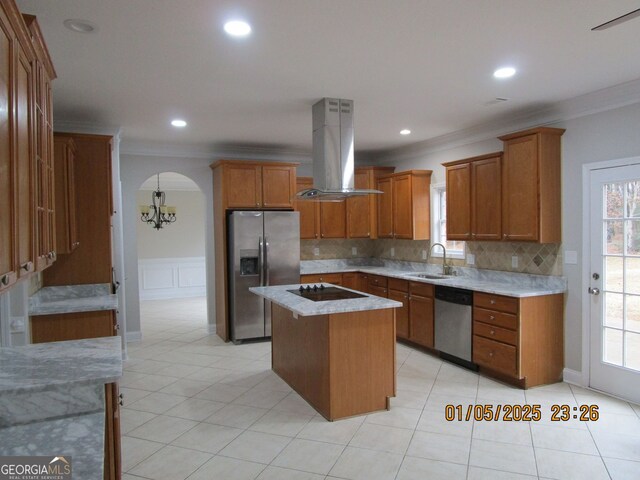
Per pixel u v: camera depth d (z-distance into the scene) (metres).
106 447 1.87
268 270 5.67
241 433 3.13
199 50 2.73
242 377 4.34
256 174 5.78
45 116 2.14
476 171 4.62
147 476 2.59
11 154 1.47
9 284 1.42
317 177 3.98
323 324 3.36
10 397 1.65
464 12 2.28
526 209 4.05
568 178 3.99
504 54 2.84
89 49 2.70
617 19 2.17
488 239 4.48
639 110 3.47
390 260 6.66
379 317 3.46
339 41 2.62
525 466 2.66
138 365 4.74
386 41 2.63
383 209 6.29
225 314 5.70
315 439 3.03
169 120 4.51
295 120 4.54
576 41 2.65
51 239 2.33
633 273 3.55
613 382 3.70
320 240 6.80
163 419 3.38
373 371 3.44
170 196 9.59
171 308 8.23
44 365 1.93
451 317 4.58
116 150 4.79
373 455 2.81
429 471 2.62
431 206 5.80
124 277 5.41
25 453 1.42
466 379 4.18
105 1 2.12
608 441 2.96
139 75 3.17
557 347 4.04
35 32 1.85
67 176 3.55
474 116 4.42
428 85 3.46
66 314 3.42
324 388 3.38
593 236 3.81
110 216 4.00
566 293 4.04
